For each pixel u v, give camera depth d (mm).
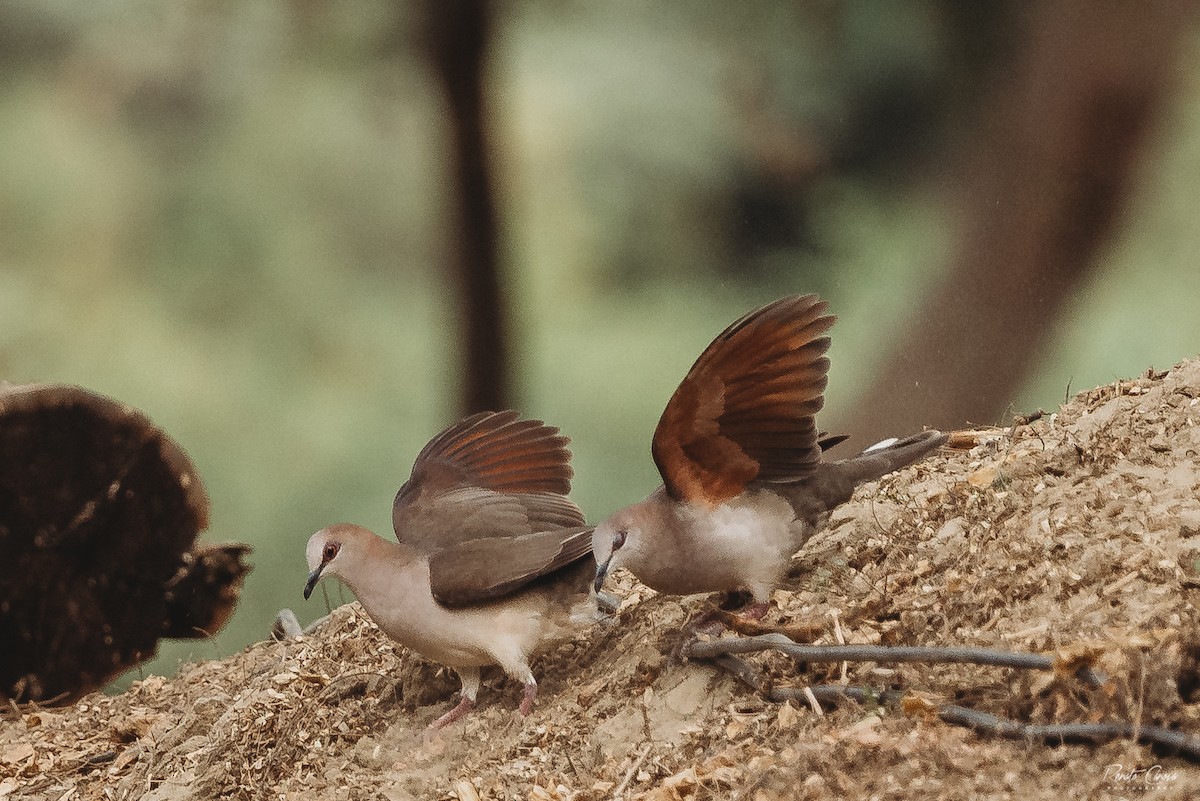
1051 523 6969
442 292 19625
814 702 6402
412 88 19234
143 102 23234
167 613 9734
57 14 22969
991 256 14633
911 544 7469
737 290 23234
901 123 21500
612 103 21422
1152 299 18500
